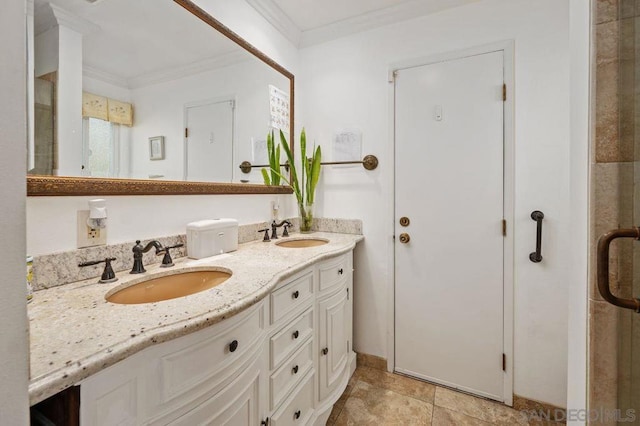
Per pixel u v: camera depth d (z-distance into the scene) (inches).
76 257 36.4
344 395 65.7
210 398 28.4
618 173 26.1
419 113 70.4
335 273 60.4
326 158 82.6
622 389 26.3
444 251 68.2
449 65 67.1
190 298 30.9
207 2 55.5
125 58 43.3
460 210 66.5
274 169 74.8
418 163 70.7
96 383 20.6
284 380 43.0
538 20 58.9
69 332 23.2
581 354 31.0
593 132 27.1
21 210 14.9
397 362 73.9
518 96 60.7
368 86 76.6
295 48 83.7
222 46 59.2
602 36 26.4
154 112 47.0
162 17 48.2
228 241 55.3
